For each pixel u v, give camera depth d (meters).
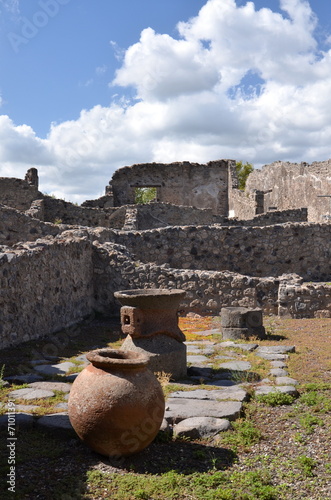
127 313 6.83
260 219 25.61
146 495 3.72
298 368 7.32
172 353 6.89
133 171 32.62
